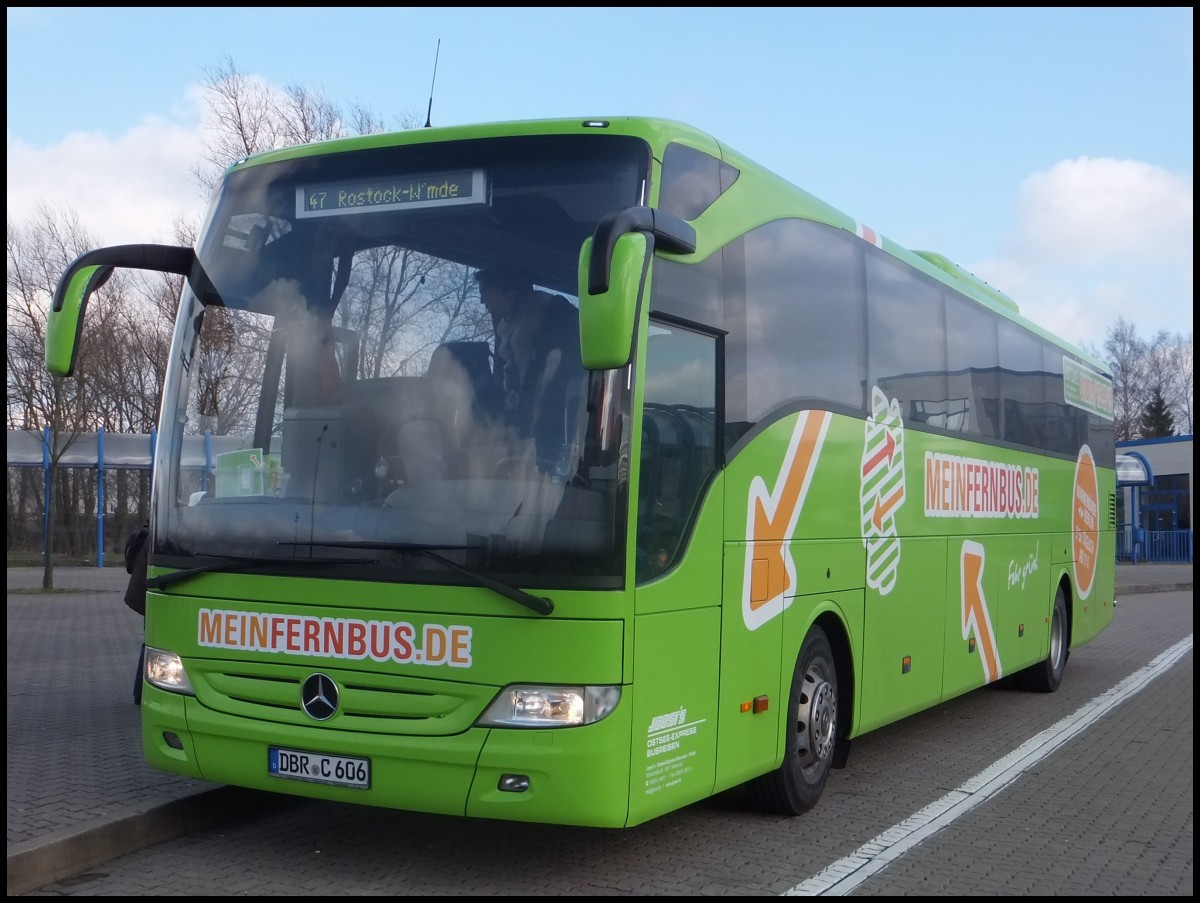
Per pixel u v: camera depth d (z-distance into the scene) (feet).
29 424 103.35
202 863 20.25
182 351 21.21
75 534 106.52
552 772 17.61
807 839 22.88
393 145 20.67
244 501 19.85
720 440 21.30
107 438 100.94
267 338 20.52
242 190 21.61
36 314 99.60
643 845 22.00
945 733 35.63
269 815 23.47
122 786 23.03
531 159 19.88
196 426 20.67
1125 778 29.37
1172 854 22.44
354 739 18.44
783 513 23.67
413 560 18.34
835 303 27.04
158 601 20.49
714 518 20.90
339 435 19.45
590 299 16.49
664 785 19.10
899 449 30.22
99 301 94.99
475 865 20.43
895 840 22.91
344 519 18.92
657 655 18.92
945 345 34.42
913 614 30.76
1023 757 31.76
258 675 19.42
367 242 20.39
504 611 17.90
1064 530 46.19
